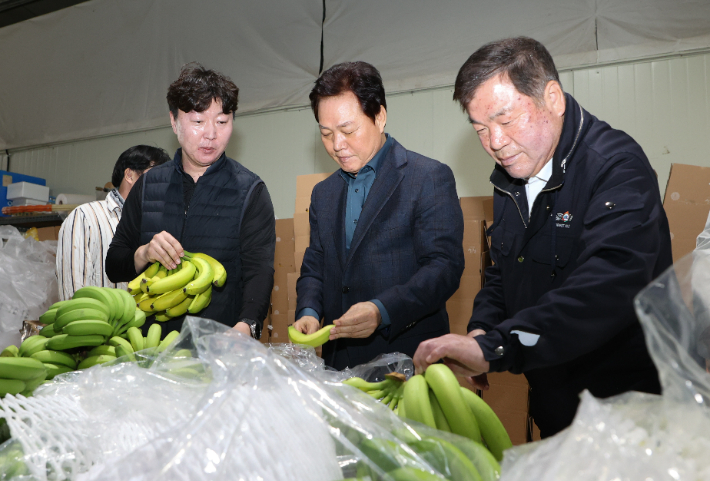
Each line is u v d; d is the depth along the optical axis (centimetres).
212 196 162
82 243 205
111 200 217
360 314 123
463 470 55
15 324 287
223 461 52
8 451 63
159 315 145
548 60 105
